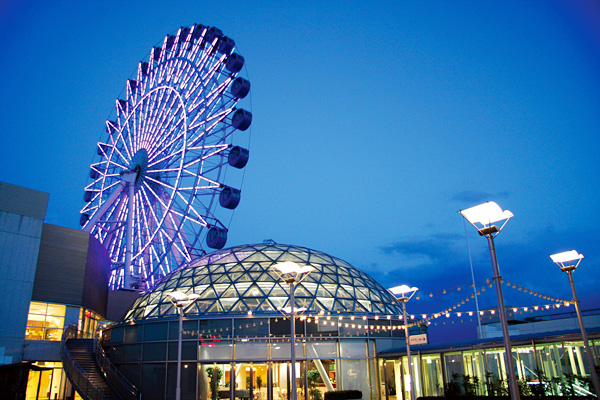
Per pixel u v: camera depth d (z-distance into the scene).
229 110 48.25
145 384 31.44
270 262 38.19
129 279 48.91
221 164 49.12
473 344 26.31
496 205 12.98
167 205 49.75
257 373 30.91
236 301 33.44
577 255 20.11
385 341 33.91
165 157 50.03
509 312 39.41
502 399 22.70
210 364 30.81
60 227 40.00
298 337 31.62
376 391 32.34
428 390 28.66
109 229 54.12
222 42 49.06
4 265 34.53
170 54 54.28
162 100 53.06
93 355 35.62
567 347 22.31
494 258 13.25
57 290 38.34
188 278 37.47
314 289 35.56
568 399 20.62
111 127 62.00
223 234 48.12
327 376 31.45
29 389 35.03
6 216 35.38
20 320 34.56
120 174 54.19
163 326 32.25
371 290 39.09
